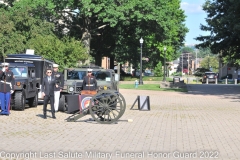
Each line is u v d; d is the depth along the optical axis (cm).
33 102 2219
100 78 2116
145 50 7069
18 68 2148
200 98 3086
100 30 5947
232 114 1986
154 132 1368
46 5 4666
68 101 1825
